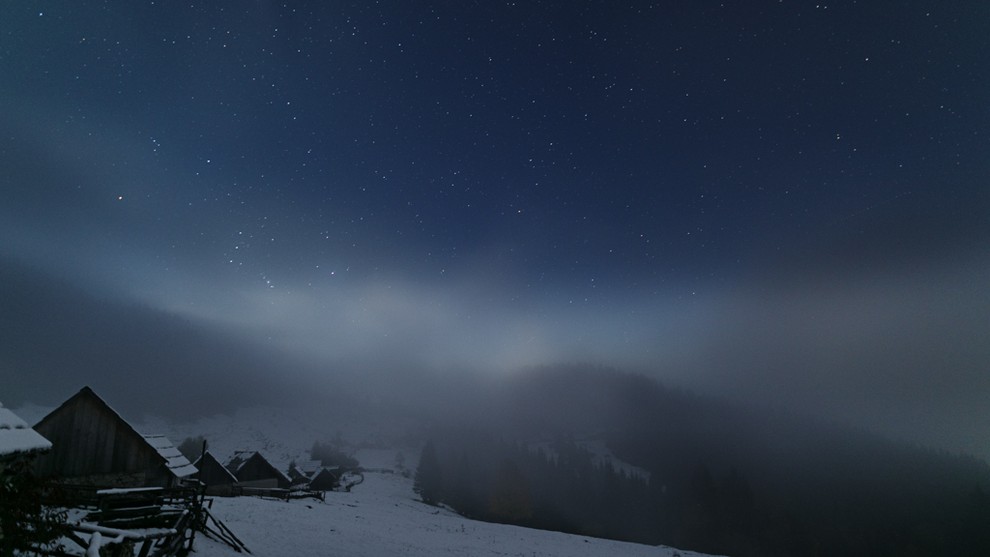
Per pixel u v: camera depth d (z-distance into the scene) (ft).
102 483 76.64
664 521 310.24
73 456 75.36
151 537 37.09
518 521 281.54
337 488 261.85
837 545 296.51
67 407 76.59
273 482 191.83
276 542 71.20
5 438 28.37
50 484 29.32
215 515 84.38
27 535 27.53
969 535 314.14
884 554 287.89
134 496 52.95
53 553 28.94
